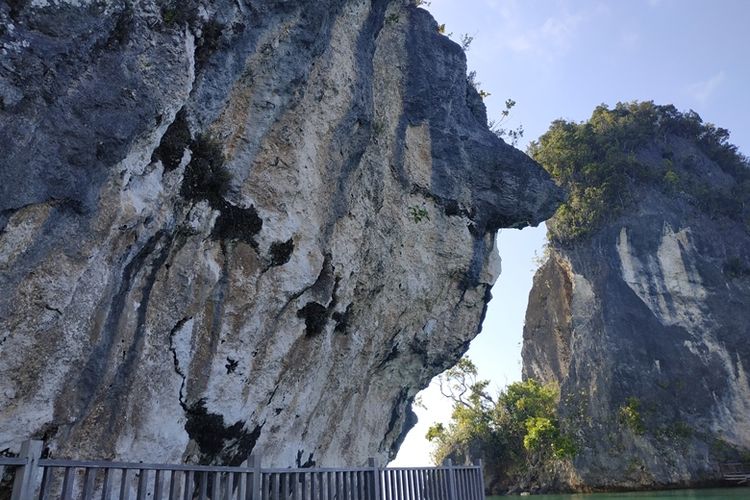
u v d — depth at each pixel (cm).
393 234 1271
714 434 5112
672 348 5622
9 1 516
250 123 826
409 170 1346
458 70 1594
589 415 5378
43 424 551
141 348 668
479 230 1494
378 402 1373
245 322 808
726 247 6500
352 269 1072
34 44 521
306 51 876
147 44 628
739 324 5681
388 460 1481
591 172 6756
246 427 833
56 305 544
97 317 598
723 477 4684
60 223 539
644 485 4850
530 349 7156
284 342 886
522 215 1552
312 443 1057
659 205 6619
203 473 609
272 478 694
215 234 783
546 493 5200
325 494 752
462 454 5512
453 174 1430
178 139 704
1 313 500
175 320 715
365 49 1118
